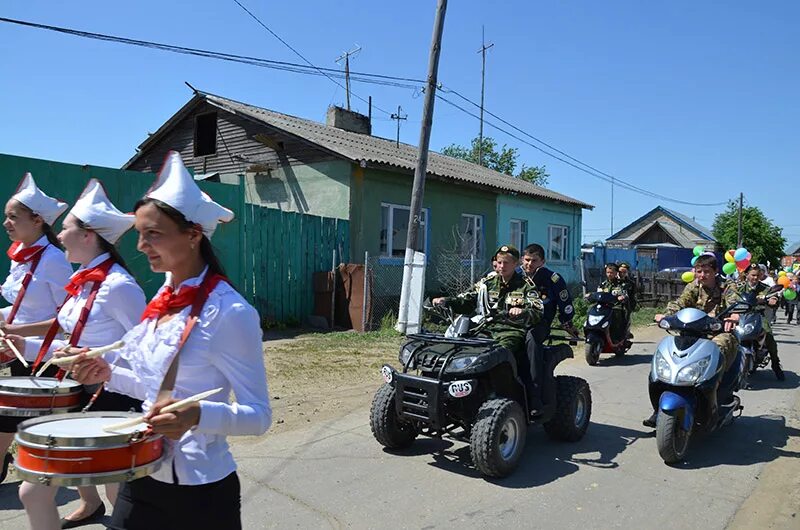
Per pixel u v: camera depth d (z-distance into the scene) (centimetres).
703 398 541
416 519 406
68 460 193
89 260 320
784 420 674
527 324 520
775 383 884
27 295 376
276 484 456
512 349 523
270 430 581
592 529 400
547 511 425
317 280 1262
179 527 211
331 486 456
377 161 1335
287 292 1227
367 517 407
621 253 2686
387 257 1434
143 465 201
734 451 562
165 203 208
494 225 1809
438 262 1591
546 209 2070
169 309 213
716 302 613
